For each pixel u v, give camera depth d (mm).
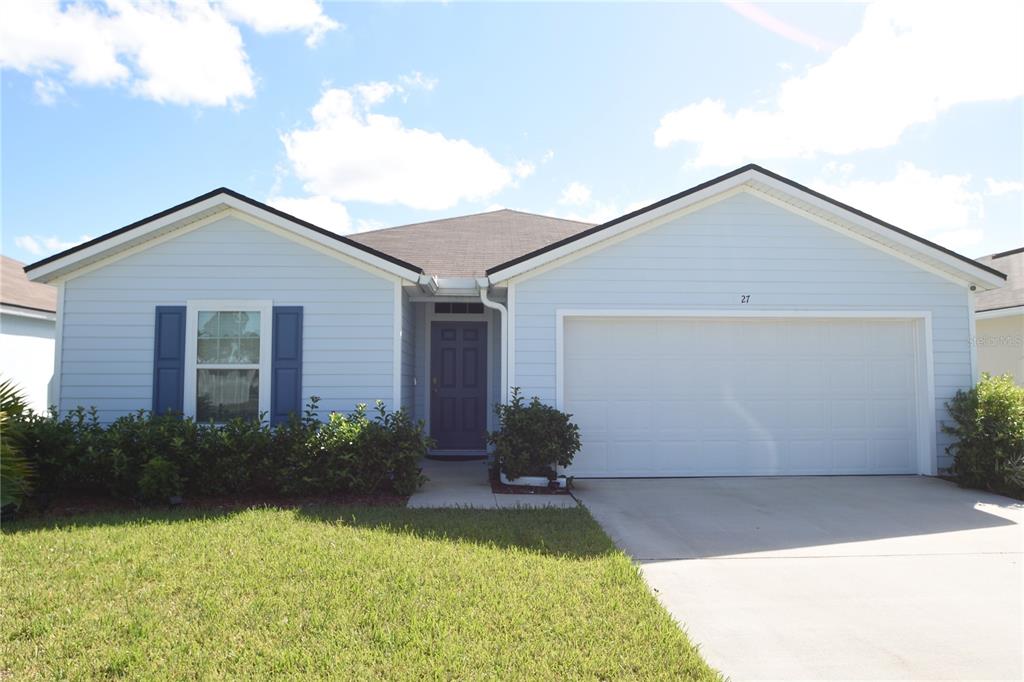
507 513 7082
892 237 9688
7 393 7684
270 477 7871
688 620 4277
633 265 9672
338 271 9242
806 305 9828
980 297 14438
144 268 9164
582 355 9734
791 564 5500
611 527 6684
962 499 8219
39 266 8727
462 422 12172
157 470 7316
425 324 12156
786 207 9836
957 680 3492
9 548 5500
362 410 8500
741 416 9867
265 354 9148
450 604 4270
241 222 9219
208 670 3375
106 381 9047
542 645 3697
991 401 9000
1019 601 4676
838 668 3619
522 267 9406
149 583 4652
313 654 3547
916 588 4938
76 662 3463
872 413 10031
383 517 6793
